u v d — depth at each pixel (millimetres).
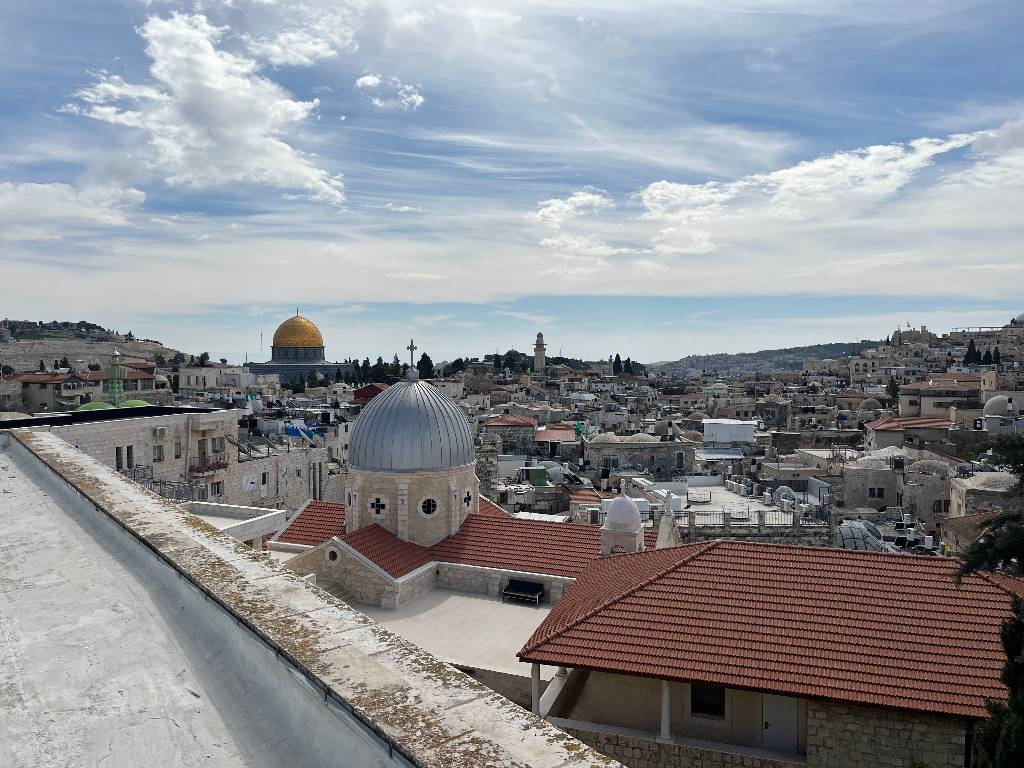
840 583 22375
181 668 6871
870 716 19078
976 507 62688
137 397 125750
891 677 18891
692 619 21594
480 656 28234
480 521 38312
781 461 94125
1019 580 23016
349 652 6020
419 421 36969
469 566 35344
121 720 5969
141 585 9070
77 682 6605
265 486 73625
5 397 117812
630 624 21734
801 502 71438
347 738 5160
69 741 5656
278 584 7785
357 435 37625
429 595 34656
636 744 21062
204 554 8938
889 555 23484
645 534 52156
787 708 20609
